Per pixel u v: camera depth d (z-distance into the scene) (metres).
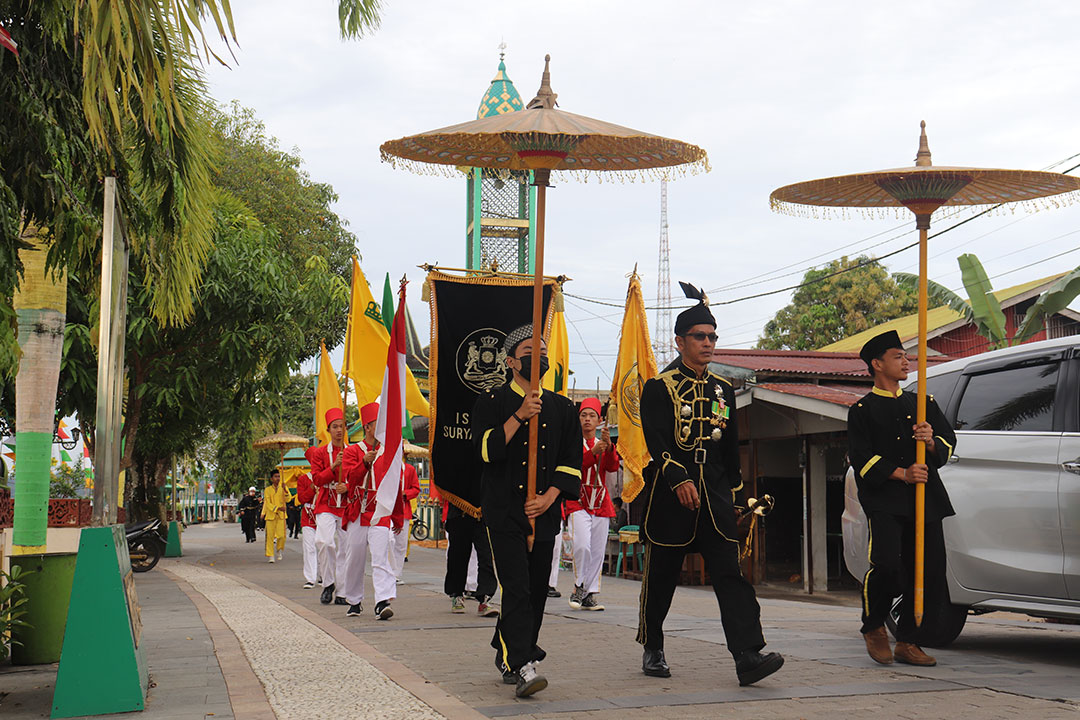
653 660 6.25
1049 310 16.95
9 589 7.68
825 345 37.38
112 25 5.68
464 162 6.91
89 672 5.39
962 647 7.86
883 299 37.69
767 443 19.45
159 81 6.07
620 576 19.59
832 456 18.95
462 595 10.76
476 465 9.86
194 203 9.59
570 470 6.04
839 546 18.78
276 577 17.81
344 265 33.09
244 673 6.48
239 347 18.91
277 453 51.94
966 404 7.82
